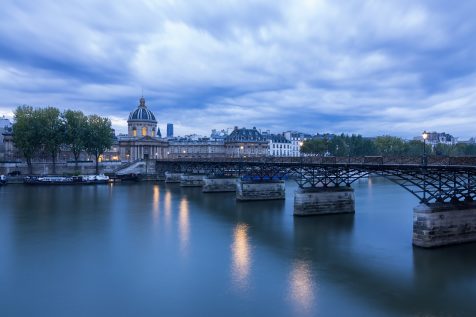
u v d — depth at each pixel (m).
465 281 24.64
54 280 26.38
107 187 92.44
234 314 20.89
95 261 30.48
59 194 75.88
